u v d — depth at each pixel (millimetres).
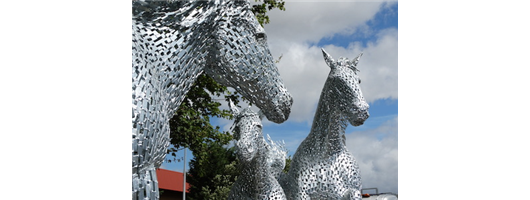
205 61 2301
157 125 1808
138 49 1792
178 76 2031
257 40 2408
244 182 3502
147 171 1809
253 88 2479
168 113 2061
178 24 1965
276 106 2559
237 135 3314
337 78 3830
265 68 2451
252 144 3207
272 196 3484
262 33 2402
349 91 3773
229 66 2350
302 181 4055
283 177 4414
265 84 2473
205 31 2109
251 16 2375
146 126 1721
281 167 4742
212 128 8328
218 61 2338
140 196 1744
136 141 1675
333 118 3986
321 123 4098
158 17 1913
